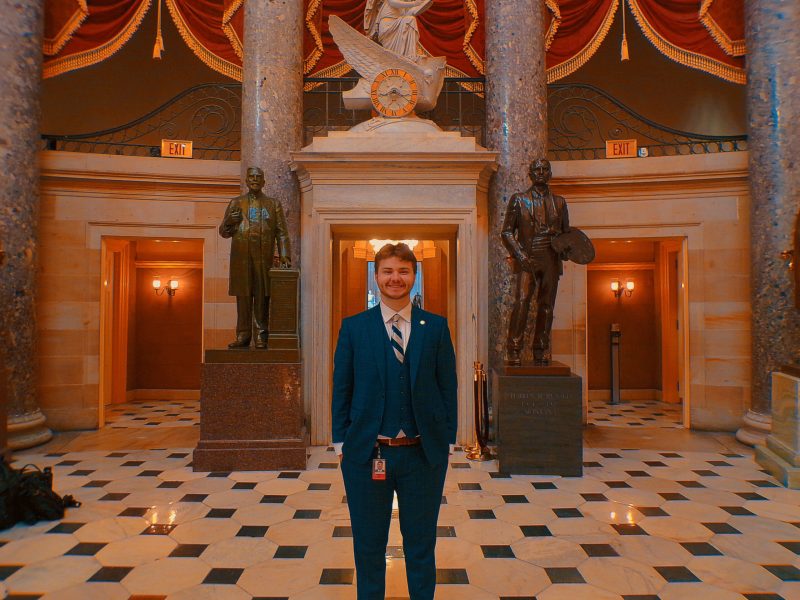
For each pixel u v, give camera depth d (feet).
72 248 27.17
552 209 20.07
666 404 36.37
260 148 24.76
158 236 28.04
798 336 23.21
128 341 37.27
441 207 24.25
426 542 9.38
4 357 21.15
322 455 22.15
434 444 9.32
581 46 27.76
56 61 26.68
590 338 38.60
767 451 20.54
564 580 11.90
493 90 25.52
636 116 28.14
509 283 24.41
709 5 26.30
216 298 28.40
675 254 36.78
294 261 24.97
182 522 15.12
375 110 26.12
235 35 27.58
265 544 13.71
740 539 14.08
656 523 15.12
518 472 19.54
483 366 24.99
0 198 23.38
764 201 23.99
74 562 12.73
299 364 20.35
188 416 31.63
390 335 9.53
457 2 28.76
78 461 21.39
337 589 11.49
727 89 40.50
